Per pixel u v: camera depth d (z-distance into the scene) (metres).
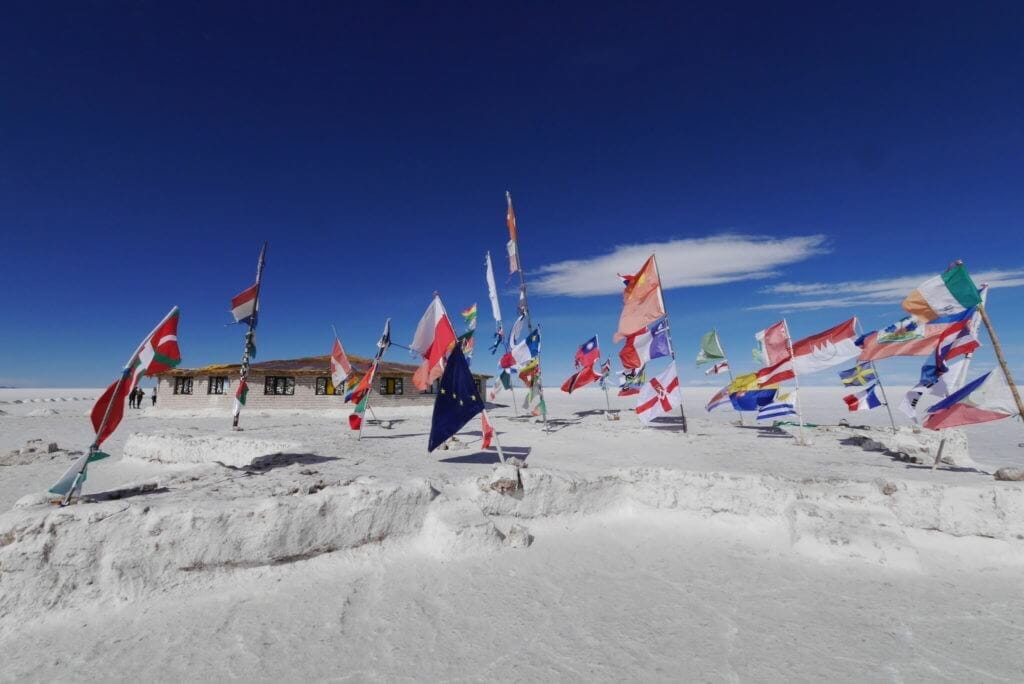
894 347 12.32
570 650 5.16
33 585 5.70
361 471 9.27
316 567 6.95
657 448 13.05
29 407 44.06
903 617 5.86
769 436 15.78
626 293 15.78
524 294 17.78
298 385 28.88
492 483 8.70
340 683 4.60
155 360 7.34
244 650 5.16
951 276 9.59
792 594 6.47
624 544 8.30
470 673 4.76
